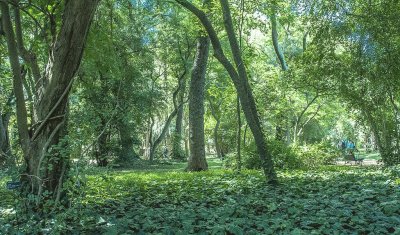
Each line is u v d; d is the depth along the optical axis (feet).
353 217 19.92
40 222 18.74
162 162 104.94
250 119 37.68
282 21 69.87
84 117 21.72
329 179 39.58
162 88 103.76
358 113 68.28
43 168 21.06
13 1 24.61
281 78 73.92
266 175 36.99
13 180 20.72
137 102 84.17
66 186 19.08
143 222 19.77
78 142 20.11
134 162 93.15
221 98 108.27
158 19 92.58
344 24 49.83
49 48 24.75
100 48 30.22
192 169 61.82
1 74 54.49
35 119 23.04
